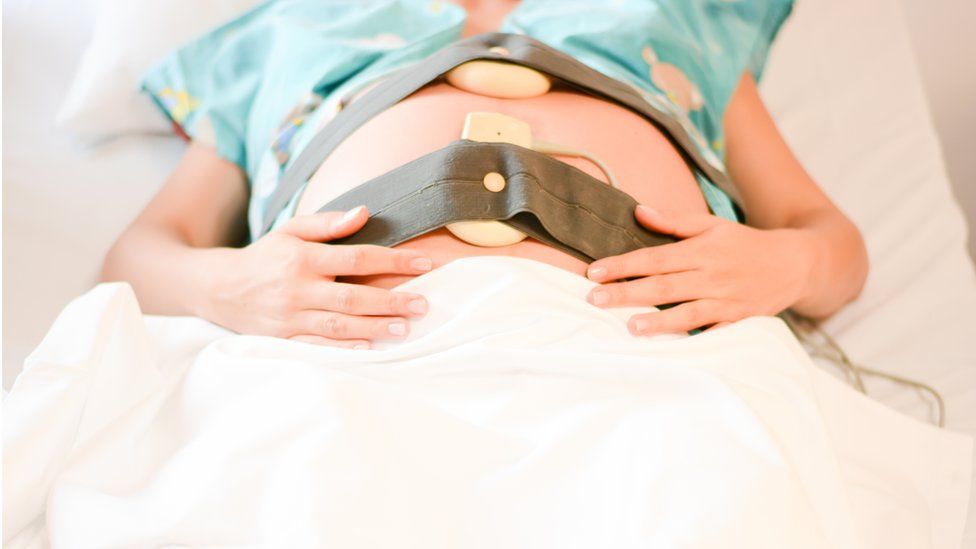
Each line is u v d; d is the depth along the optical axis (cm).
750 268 77
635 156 82
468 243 71
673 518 52
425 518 54
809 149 128
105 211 109
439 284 68
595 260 73
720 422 59
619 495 55
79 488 58
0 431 58
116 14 122
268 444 55
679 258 73
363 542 51
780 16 118
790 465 57
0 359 84
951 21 159
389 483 54
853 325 101
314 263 71
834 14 145
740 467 55
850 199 119
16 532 59
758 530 52
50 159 115
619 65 98
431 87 85
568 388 62
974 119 162
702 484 54
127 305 69
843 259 91
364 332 69
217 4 123
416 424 58
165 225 96
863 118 131
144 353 69
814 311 98
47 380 62
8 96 122
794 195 103
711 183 90
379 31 102
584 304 67
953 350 94
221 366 62
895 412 75
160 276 84
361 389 58
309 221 74
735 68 109
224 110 105
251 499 54
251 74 108
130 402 67
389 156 79
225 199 105
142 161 117
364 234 73
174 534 53
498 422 61
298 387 58
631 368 62
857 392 75
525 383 63
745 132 109
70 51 130
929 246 109
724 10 114
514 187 70
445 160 71
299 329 72
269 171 94
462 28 101
